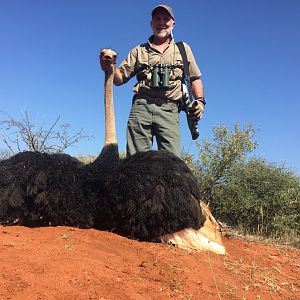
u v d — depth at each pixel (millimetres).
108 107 2795
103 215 2484
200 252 2418
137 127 3068
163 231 2406
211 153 5000
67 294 1602
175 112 3088
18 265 1743
